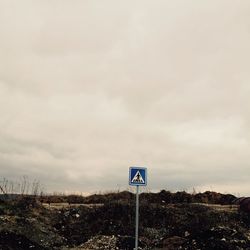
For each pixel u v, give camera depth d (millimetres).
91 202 53438
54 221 39844
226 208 43688
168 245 32625
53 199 53812
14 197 45188
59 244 33188
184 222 38781
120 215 40188
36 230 33938
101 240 33812
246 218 39188
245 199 41281
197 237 32000
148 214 40312
